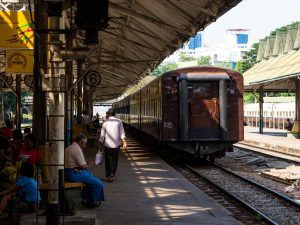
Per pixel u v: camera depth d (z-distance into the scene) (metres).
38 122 10.26
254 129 54.91
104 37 24.28
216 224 9.16
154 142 25.58
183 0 13.93
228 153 27.48
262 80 36.50
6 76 22.81
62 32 7.00
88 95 33.12
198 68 19.66
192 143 19.84
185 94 19.36
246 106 66.69
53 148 7.67
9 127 15.96
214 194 13.84
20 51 14.54
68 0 7.46
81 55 7.54
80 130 23.33
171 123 19.58
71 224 8.38
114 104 70.75
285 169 19.92
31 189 8.84
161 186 13.59
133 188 13.24
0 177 9.23
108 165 14.37
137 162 19.78
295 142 33.00
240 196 13.55
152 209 10.50
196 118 19.53
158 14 16.81
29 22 13.30
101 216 9.73
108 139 14.29
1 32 13.27
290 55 39.84
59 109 7.75
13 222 8.84
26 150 9.90
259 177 17.83
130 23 19.70
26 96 75.06
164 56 23.80
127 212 10.15
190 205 10.98
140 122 30.70
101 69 36.31
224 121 19.47
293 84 42.09
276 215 11.18
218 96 19.55
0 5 17.09
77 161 9.86
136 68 33.34
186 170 19.42
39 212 8.84
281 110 53.12
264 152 28.56
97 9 5.98
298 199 13.20
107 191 12.74
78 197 8.91
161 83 19.62
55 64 7.61
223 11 13.63
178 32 17.95
